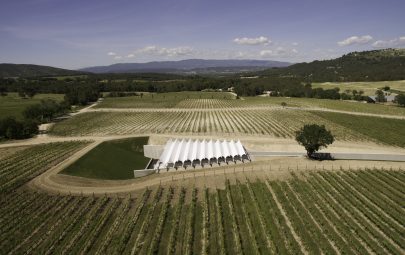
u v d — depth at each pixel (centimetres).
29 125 14312
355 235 5819
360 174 8531
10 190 7975
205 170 9200
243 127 15688
